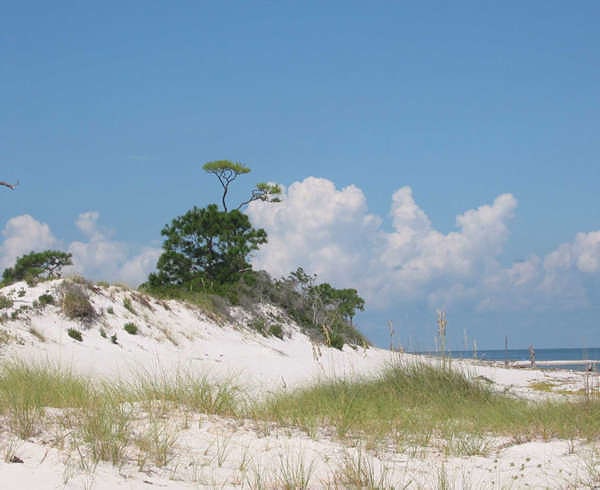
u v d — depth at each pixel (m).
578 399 10.85
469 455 7.41
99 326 22.14
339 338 30.08
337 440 7.61
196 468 5.61
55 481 4.54
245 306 31.58
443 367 12.88
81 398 7.92
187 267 32.09
